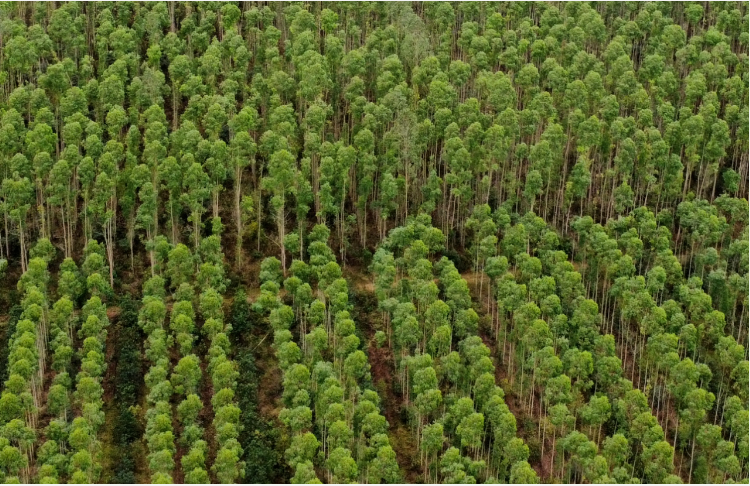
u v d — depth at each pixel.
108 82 176.25
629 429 138.62
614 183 177.12
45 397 143.00
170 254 151.50
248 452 134.75
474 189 177.12
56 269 160.88
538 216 177.00
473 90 197.00
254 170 175.62
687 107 183.00
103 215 158.25
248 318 154.38
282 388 146.38
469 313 145.62
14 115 165.00
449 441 138.00
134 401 141.25
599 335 148.00
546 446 143.12
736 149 185.00
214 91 186.12
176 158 168.88
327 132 186.38
